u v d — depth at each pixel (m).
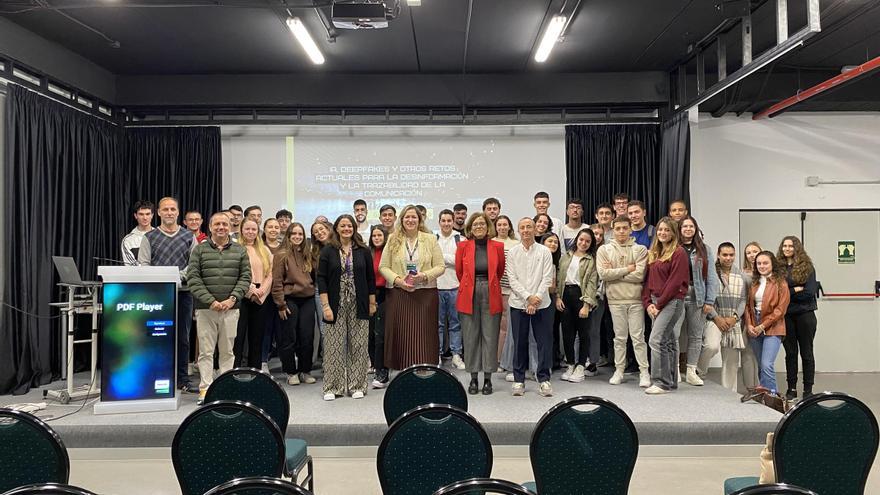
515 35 6.12
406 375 2.95
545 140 7.54
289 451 2.96
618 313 5.27
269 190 7.45
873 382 6.80
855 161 7.72
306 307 5.38
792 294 5.82
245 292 4.71
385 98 7.40
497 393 4.96
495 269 4.84
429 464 2.07
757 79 7.16
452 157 7.52
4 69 5.52
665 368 4.99
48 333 5.82
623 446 2.18
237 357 5.01
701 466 3.90
